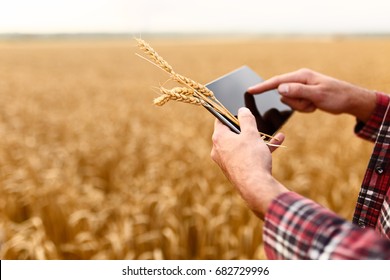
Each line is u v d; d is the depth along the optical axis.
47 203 3.68
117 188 4.68
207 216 3.39
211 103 1.10
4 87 13.82
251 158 0.88
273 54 30.34
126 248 3.19
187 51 35.66
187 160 4.97
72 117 8.22
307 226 0.71
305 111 1.65
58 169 4.76
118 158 5.53
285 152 5.14
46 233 3.58
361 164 4.82
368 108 1.58
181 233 3.39
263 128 1.50
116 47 46.16
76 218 3.39
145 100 10.57
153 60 1.08
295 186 4.23
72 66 23.53
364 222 1.13
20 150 5.69
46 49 43.50
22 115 8.67
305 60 24.28
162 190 3.96
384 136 1.12
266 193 0.81
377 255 0.60
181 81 1.09
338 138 6.24
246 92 1.49
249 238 3.19
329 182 4.34
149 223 3.70
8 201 3.93
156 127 7.36
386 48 36.88
